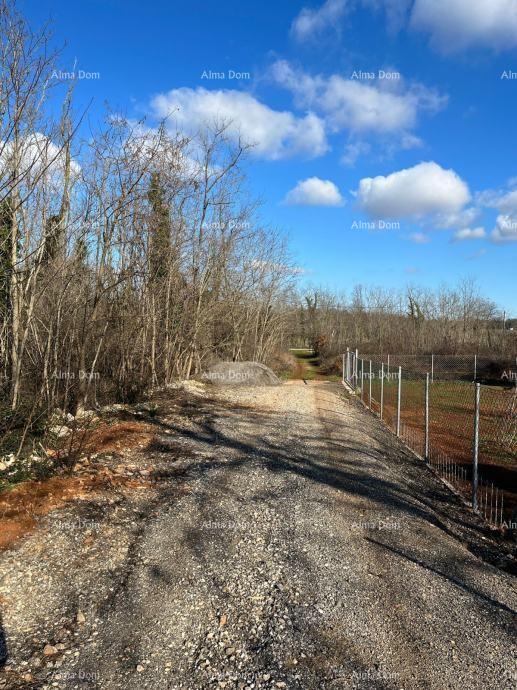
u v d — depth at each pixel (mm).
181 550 4590
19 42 6801
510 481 7781
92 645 3227
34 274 8156
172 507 5629
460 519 6090
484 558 4949
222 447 8586
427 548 4891
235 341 23484
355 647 3248
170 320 16625
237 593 3891
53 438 7324
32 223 8836
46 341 9383
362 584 4078
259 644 3266
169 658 3121
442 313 40969
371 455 8688
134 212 11305
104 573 4117
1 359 9250
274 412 12898
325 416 12688
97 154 11602
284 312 31016
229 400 14695
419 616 3635
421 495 6922
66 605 3658
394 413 14531
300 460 7957
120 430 8922
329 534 5059
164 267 15062
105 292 10336
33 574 4023
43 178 7977
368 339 43719
